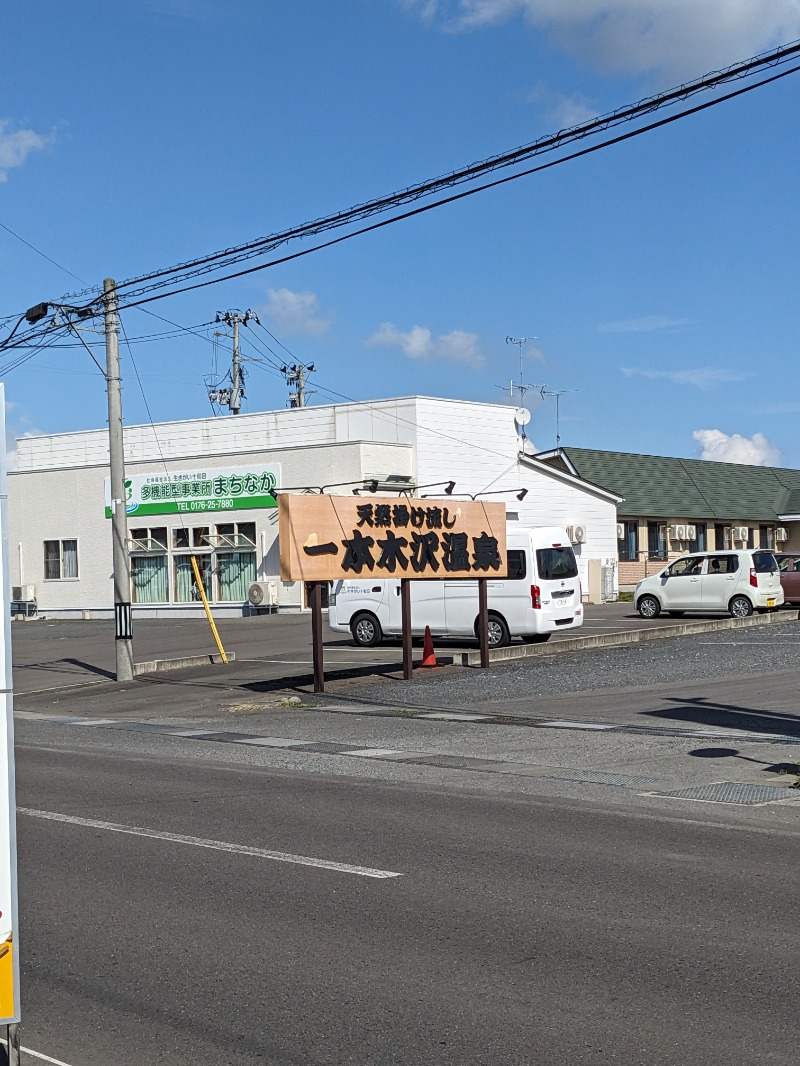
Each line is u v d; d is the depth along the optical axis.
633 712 16.75
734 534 59.06
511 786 11.73
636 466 57.56
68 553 49.81
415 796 11.25
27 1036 5.32
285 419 47.09
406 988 5.82
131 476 47.69
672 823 9.77
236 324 65.25
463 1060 4.92
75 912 7.30
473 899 7.45
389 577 21.06
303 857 8.68
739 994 5.63
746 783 11.55
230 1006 5.62
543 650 25.42
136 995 5.81
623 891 7.59
